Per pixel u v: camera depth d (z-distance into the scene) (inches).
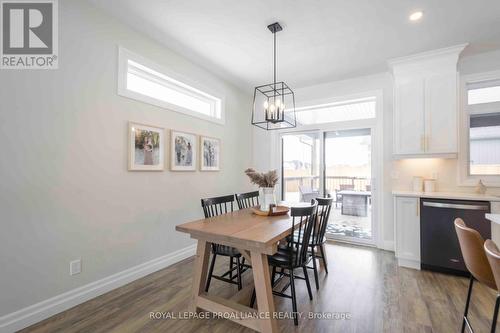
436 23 97.7
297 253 77.4
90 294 87.7
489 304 82.8
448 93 117.1
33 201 74.4
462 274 104.1
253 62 135.0
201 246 79.5
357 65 136.9
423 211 112.3
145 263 108.7
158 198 115.3
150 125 110.6
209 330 71.0
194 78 135.6
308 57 128.2
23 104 72.8
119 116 98.8
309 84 166.6
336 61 132.3
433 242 109.9
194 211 136.2
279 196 185.5
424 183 128.8
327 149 166.7
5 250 69.1
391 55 125.0
